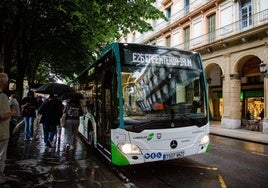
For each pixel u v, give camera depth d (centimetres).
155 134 585
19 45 1577
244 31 1853
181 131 614
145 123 582
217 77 2639
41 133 1212
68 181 536
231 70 2039
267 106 1697
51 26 1459
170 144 598
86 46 1786
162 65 640
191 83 667
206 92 686
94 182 532
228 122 1997
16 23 1182
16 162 679
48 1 1081
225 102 2072
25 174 577
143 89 606
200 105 665
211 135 1591
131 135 570
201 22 2475
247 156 877
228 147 1088
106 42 1670
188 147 621
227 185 557
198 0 2523
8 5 953
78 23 1274
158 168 688
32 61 2305
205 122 660
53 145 952
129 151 566
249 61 2019
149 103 603
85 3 953
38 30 1508
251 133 1639
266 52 1736
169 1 3083
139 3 1081
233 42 1998
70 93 935
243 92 2353
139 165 712
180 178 605
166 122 600
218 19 2256
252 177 618
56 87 887
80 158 749
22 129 1327
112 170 657
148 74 620
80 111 1161
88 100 961
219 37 2195
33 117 1040
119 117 578
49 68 3053
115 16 1081
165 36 3139
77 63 2105
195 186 550
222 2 2205
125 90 588
